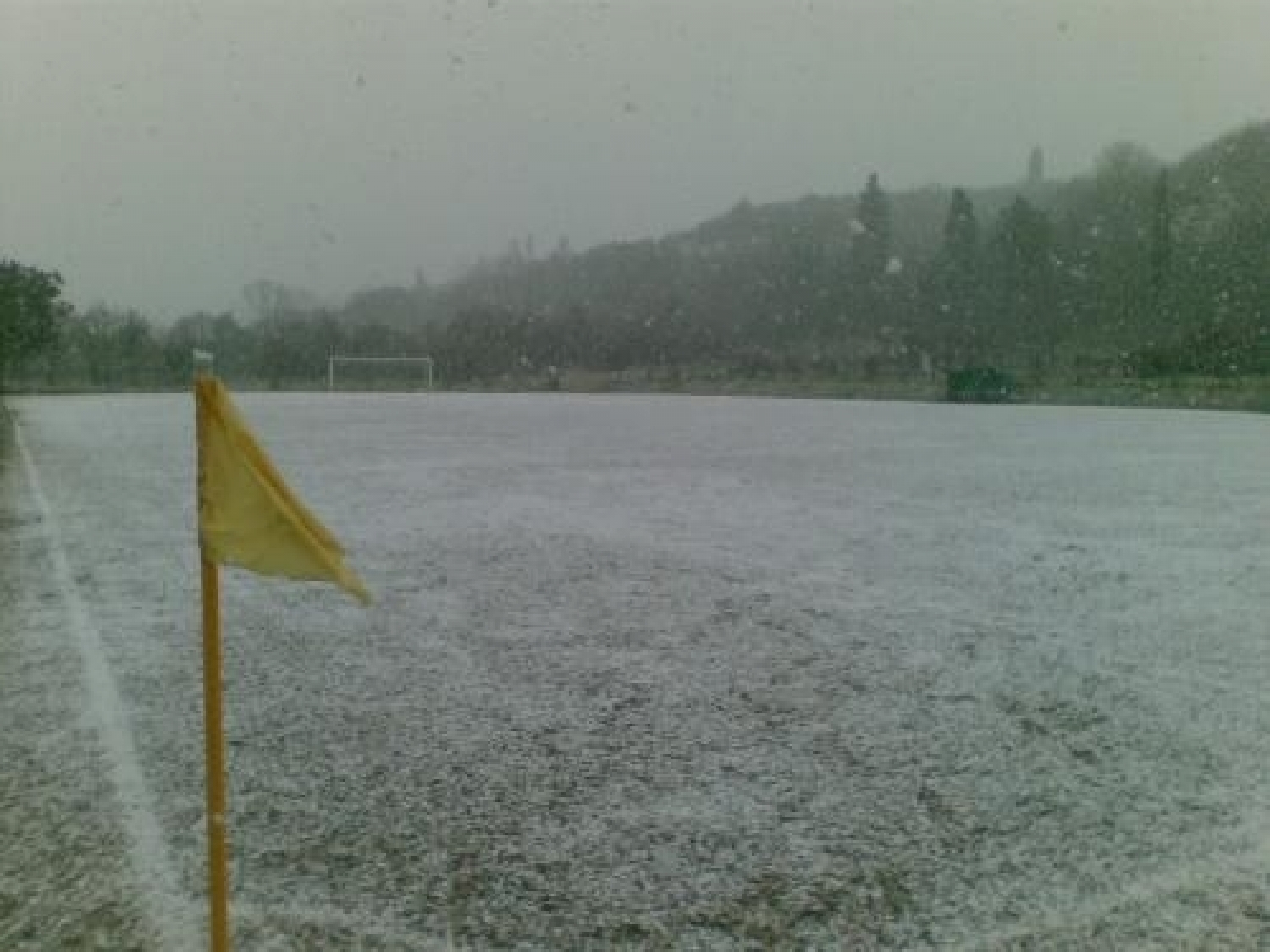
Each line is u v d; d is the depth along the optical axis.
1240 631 5.62
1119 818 3.38
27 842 3.24
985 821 3.37
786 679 4.82
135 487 11.36
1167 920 2.78
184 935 2.73
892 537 8.39
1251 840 3.22
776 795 3.57
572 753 3.94
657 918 2.81
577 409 27.77
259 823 3.37
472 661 5.12
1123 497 10.67
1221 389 30.12
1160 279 40.44
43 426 20.19
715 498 10.56
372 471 12.82
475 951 2.66
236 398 34.81
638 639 5.48
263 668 5.02
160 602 6.34
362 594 2.43
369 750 3.98
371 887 2.97
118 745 4.05
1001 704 4.48
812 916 2.81
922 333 43.41
